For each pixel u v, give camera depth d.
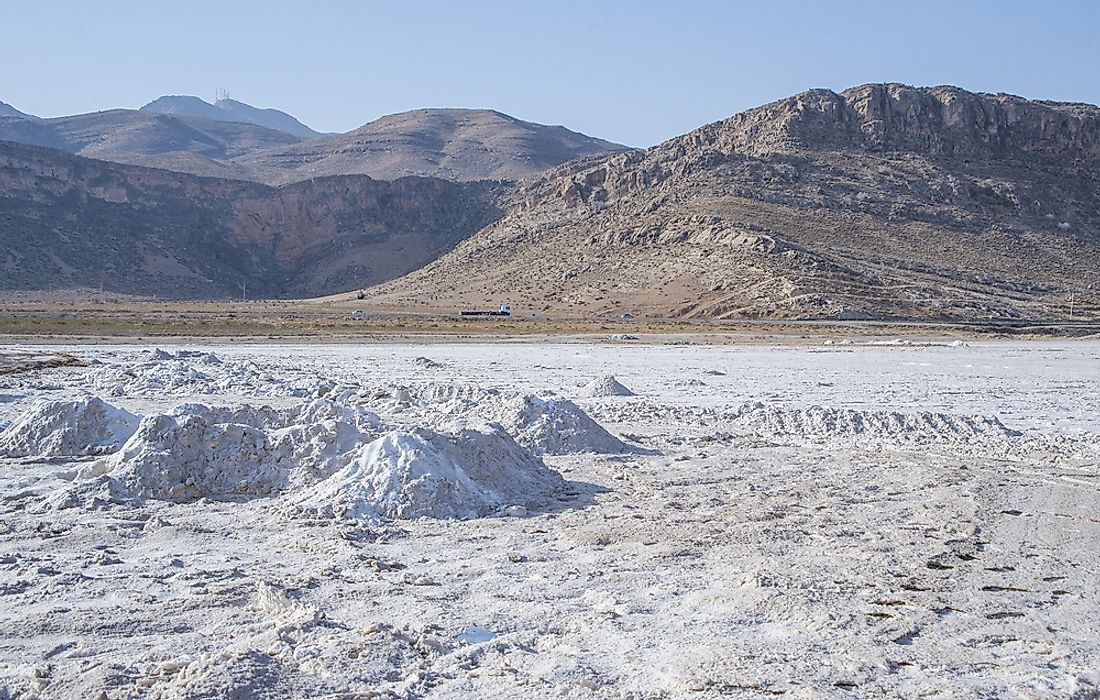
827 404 29.94
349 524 12.62
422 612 9.05
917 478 16.30
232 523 12.71
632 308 112.62
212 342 60.66
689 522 12.93
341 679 7.35
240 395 29.77
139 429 15.17
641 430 22.61
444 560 11.07
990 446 21.17
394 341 64.44
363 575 10.30
